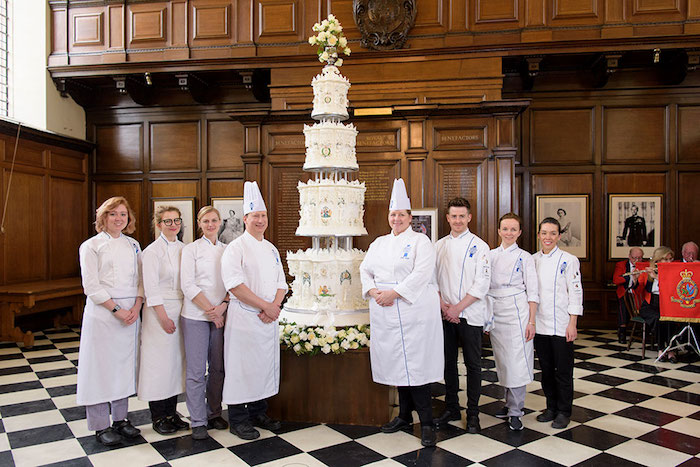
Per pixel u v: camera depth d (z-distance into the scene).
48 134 7.94
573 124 7.91
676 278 5.64
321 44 4.30
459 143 7.03
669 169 7.71
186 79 8.00
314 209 4.22
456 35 7.38
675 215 7.69
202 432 3.56
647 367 5.57
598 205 7.86
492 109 6.84
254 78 8.08
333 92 4.20
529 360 3.74
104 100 8.88
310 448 3.42
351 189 4.23
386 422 3.84
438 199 7.07
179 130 8.76
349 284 4.18
